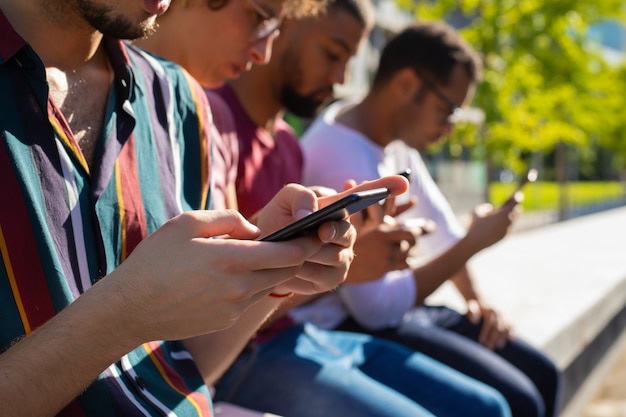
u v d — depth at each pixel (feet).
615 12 49.08
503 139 46.19
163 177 4.13
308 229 3.18
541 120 50.34
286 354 6.27
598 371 16.83
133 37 3.70
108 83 3.95
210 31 6.17
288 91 7.60
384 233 6.01
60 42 3.75
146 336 3.05
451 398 6.57
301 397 5.93
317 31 7.52
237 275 2.99
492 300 15.28
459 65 8.73
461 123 45.93
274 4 6.23
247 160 7.02
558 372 8.63
